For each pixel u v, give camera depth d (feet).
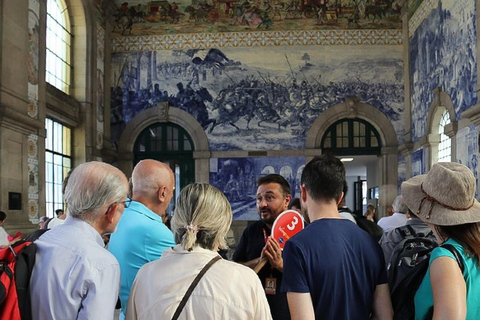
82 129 64.75
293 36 72.84
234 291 8.43
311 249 9.52
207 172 72.28
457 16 51.29
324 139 72.59
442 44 56.08
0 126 43.91
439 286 8.34
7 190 44.68
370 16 72.33
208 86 73.15
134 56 74.28
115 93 74.02
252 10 73.36
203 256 8.81
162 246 11.59
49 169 58.08
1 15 44.34
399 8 72.08
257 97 72.59
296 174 71.56
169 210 73.15
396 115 71.36
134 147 73.97
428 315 9.10
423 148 62.54
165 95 73.56
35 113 51.21
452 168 9.67
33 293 8.48
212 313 8.25
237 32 73.41
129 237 11.58
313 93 72.18
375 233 19.08
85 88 65.10
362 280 9.80
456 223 9.08
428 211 9.55
